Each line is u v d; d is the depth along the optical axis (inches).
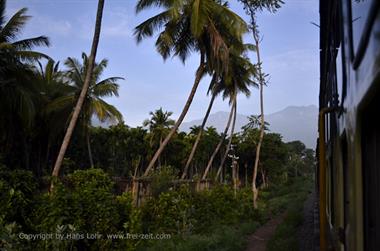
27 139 1123.9
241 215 622.2
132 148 1676.9
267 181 1812.3
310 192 1373.0
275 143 1828.2
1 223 270.1
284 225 555.5
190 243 405.1
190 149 1701.5
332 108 154.0
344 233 121.0
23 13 799.7
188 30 722.8
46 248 291.9
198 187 703.1
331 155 176.1
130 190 538.0
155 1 662.5
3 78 775.1
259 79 802.8
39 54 808.3
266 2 695.1
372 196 87.0
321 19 196.5
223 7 686.5
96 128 1557.6
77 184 416.5
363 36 73.5
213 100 914.7
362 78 79.0
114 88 1091.9
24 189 312.5
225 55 703.7
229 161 1791.3
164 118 1701.5
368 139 87.5
